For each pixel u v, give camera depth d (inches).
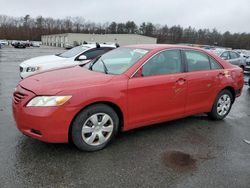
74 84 143.5
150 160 145.5
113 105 154.6
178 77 179.0
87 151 150.0
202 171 136.7
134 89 158.2
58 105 135.4
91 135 149.1
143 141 169.5
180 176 131.2
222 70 209.9
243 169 140.7
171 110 179.9
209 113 213.9
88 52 346.6
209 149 163.0
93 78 152.3
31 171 128.6
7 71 495.5
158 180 127.0
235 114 242.5
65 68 184.4
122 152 152.9
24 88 145.6
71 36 2910.9
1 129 177.2
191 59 192.9
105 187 119.6
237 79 221.3
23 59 842.8
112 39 2878.9
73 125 142.6
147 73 167.3
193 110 194.1
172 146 164.7
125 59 175.2
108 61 182.7
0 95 279.6
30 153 145.6
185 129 194.5
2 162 135.1
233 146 169.3
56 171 129.6
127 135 177.8
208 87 199.2
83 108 143.7
